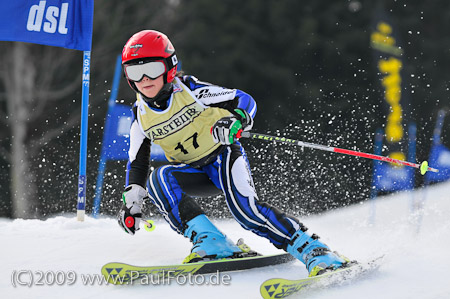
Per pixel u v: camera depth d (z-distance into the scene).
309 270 10.55
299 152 33.22
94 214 22.94
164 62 10.97
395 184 32.56
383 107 53.66
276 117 54.91
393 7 59.69
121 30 51.50
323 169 32.12
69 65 49.94
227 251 11.22
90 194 34.94
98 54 50.38
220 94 11.42
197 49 55.62
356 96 55.38
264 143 42.16
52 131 47.31
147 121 11.60
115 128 23.02
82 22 16.89
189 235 11.30
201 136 11.55
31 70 47.34
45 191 43.97
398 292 9.66
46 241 13.99
